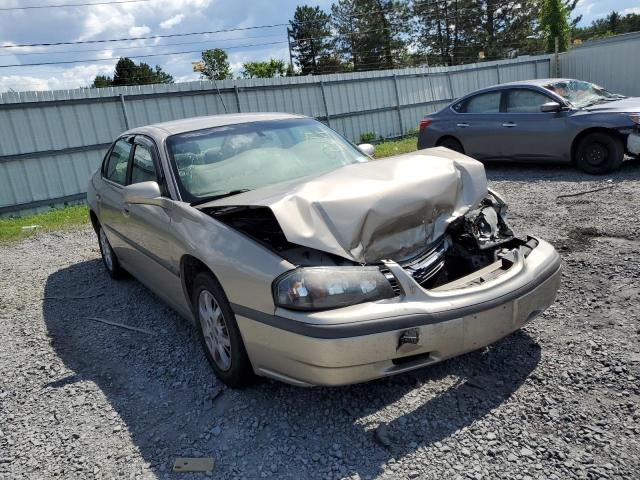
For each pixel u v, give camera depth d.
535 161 8.88
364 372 2.45
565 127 8.27
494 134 9.22
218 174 3.60
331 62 56.16
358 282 2.47
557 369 2.95
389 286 2.52
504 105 9.22
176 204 3.35
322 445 2.54
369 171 3.00
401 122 18.23
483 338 2.66
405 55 53.31
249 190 3.47
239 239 2.81
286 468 2.40
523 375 2.93
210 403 3.00
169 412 2.96
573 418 2.53
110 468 2.53
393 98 17.95
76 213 9.98
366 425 2.64
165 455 2.59
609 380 2.79
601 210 5.97
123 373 3.47
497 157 9.34
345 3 53.28
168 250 3.43
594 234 5.16
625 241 4.86
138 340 3.96
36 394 3.30
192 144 3.81
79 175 11.53
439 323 2.50
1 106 10.47
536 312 2.93
